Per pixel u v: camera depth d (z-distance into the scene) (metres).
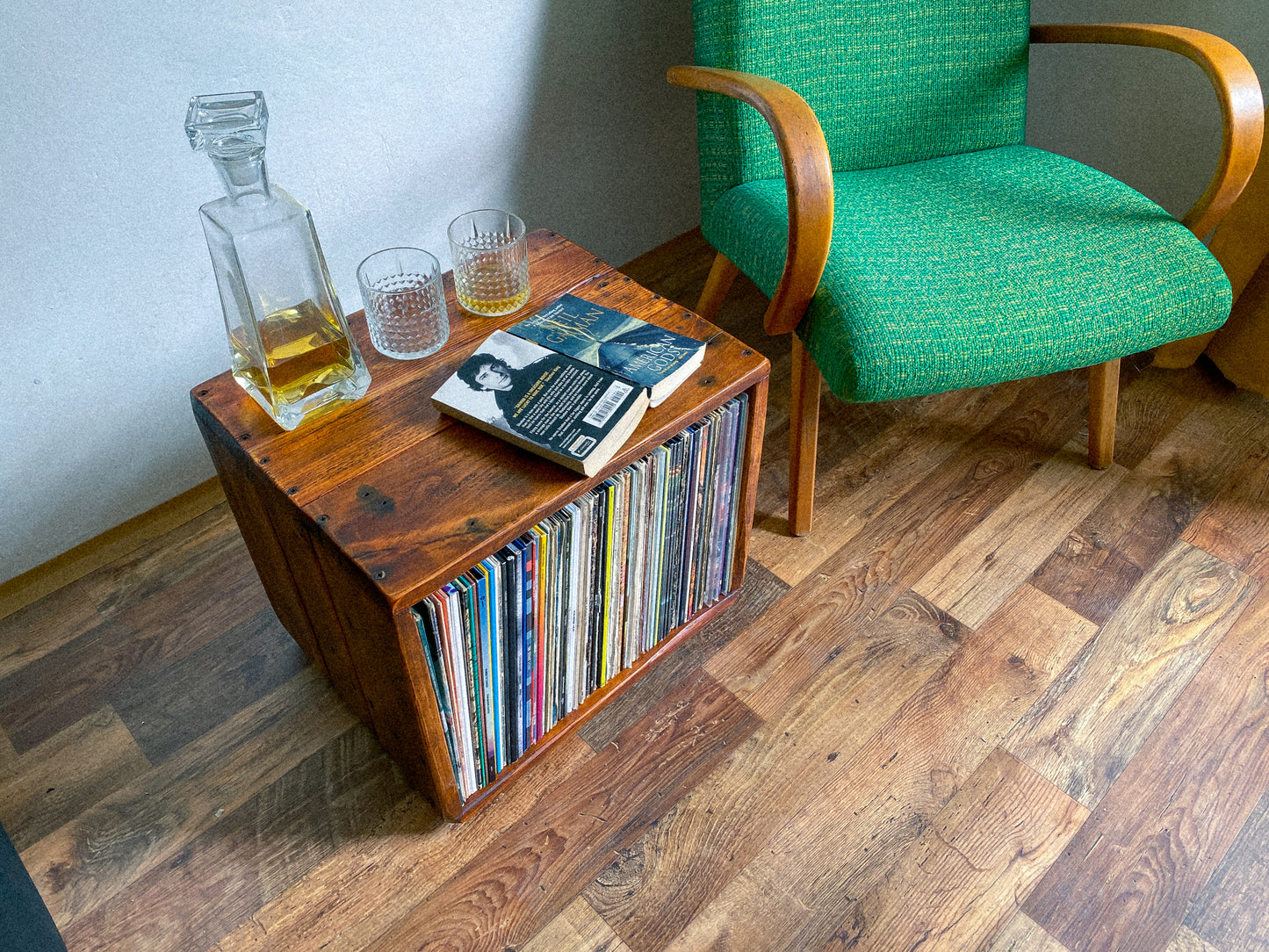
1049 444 1.45
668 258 1.81
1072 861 0.98
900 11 1.27
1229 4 1.43
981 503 1.35
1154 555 1.28
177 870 0.97
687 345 0.91
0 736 1.08
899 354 0.98
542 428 0.82
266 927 0.93
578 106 1.47
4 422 1.12
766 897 0.95
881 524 1.33
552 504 0.80
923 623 1.20
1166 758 1.06
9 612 1.21
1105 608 1.22
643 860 0.98
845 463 1.42
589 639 1.01
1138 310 1.05
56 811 1.02
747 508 1.11
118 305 1.14
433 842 0.99
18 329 1.07
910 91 1.31
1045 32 1.30
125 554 1.28
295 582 0.95
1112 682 1.13
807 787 1.04
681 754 1.07
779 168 1.26
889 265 1.07
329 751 1.07
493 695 0.92
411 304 0.91
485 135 1.38
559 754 1.07
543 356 0.89
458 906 0.94
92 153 1.03
